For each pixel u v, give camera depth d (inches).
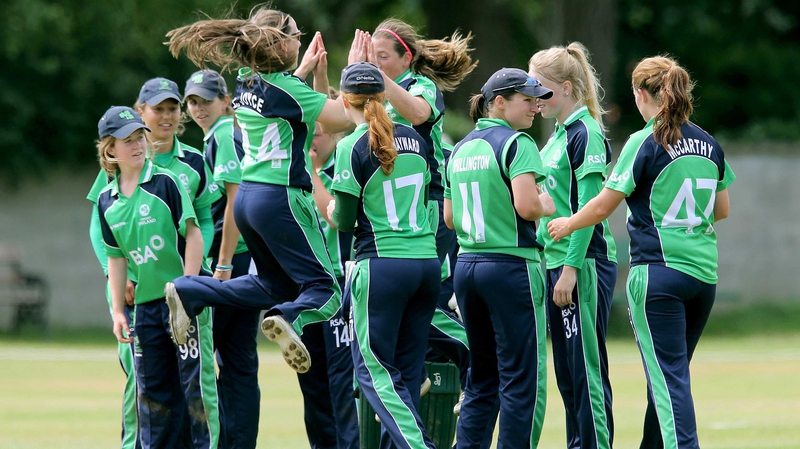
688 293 805.9
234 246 950.4
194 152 954.1
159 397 880.3
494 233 813.2
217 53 834.2
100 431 1215.6
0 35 2947.8
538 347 817.5
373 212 802.8
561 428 1245.1
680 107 801.6
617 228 3134.8
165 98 922.1
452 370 946.7
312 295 834.2
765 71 4402.1
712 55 4421.8
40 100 3147.1
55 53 3073.3
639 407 1412.4
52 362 2210.9
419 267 803.4
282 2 3255.4
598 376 863.7
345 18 3597.4
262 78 829.2
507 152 802.2
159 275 872.3
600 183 860.0
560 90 880.9
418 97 892.0
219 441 909.2
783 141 3560.5
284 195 832.3
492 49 3644.2
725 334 2920.8
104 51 3125.0
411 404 783.7
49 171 3171.8
